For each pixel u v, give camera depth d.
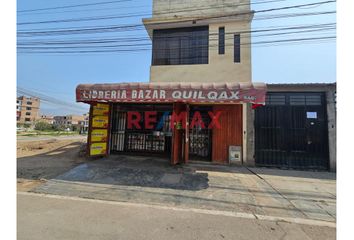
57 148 10.96
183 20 9.52
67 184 5.29
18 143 13.27
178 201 4.37
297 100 7.84
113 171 6.45
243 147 7.89
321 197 4.75
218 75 9.19
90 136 8.20
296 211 4.00
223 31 9.52
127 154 9.01
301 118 7.75
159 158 8.55
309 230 3.26
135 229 3.12
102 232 3.01
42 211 3.69
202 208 4.05
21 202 4.11
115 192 4.81
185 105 7.88
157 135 8.89
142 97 6.71
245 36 9.20
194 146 8.45
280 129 7.84
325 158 7.44
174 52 9.95
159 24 9.83
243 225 3.36
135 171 6.49
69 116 79.81
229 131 8.07
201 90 6.32
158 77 9.66
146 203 4.23
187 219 3.52
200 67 9.37
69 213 3.63
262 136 7.94
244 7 9.38
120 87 6.90
